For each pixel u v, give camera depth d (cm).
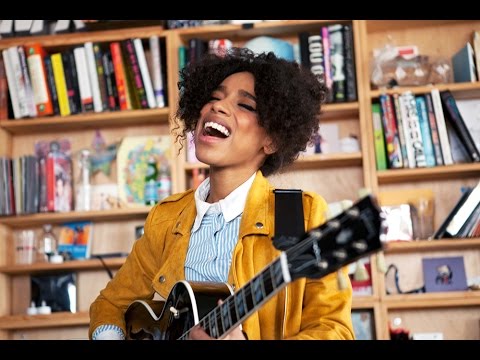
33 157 373
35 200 369
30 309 363
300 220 162
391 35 380
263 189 171
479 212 338
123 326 184
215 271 165
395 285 356
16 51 376
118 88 367
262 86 178
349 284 159
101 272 380
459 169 340
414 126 346
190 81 205
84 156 380
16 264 378
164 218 186
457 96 363
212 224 171
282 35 380
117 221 384
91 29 383
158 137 374
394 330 337
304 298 159
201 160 172
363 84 354
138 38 370
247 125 174
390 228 349
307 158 352
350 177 368
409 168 344
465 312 353
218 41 364
